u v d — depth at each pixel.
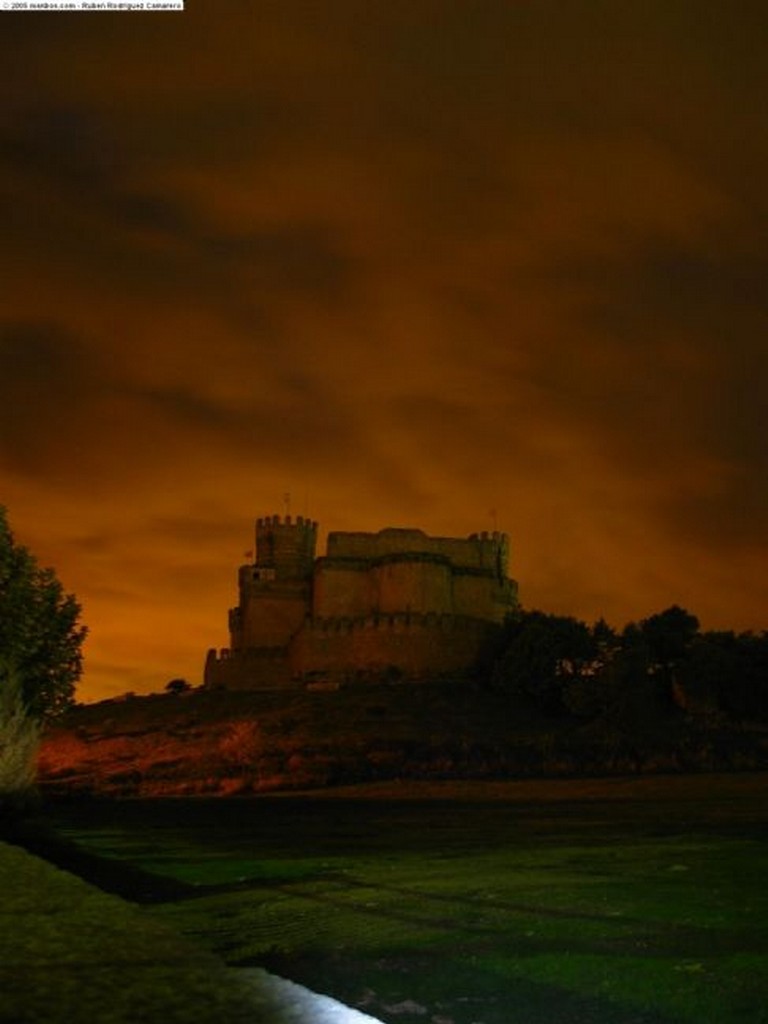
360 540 160.25
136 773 104.88
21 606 54.69
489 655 143.88
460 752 104.94
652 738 108.06
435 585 152.88
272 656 160.12
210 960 15.66
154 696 159.00
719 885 20.64
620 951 14.91
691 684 124.06
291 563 169.25
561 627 133.00
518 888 21.11
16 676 46.28
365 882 23.38
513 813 51.22
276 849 33.25
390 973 14.55
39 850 33.69
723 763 95.31
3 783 44.28
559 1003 12.71
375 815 52.75
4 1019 12.45
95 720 142.25
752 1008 12.01
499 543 166.50
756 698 121.88
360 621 148.25
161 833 41.91
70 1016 12.58
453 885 22.11
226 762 106.69
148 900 22.50
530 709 126.88
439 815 51.38
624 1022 11.89
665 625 136.75
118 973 14.78
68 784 100.25
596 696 115.12
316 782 93.44
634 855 27.00
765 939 15.31
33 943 16.89
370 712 125.12
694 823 40.09
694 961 14.09
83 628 58.59
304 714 126.62
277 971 15.02
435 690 136.00
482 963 14.70
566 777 88.50
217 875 26.27
